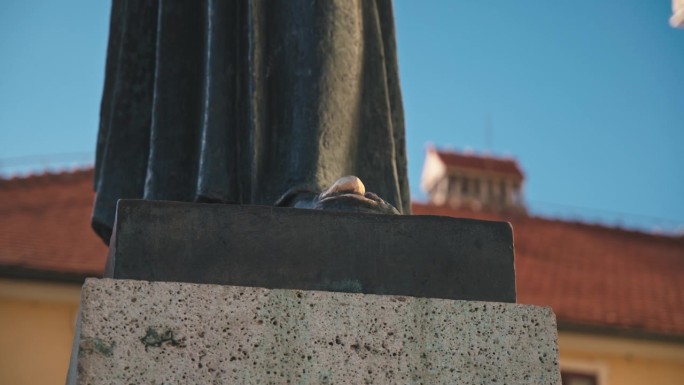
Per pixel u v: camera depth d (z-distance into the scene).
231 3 4.79
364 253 3.96
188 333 3.68
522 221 28.55
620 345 22.86
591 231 28.34
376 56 4.92
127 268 3.86
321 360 3.72
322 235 3.95
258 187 4.57
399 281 3.95
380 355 3.75
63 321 20.70
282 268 3.91
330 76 4.66
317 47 4.68
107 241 5.06
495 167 36.56
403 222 4.00
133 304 3.69
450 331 3.82
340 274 3.93
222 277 3.88
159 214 3.92
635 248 27.75
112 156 5.07
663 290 25.31
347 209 4.11
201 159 4.62
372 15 4.95
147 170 4.91
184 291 3.72
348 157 4.71
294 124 4.63
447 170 36.75
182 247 3.89
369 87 4.89
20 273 20.77
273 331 3.73
